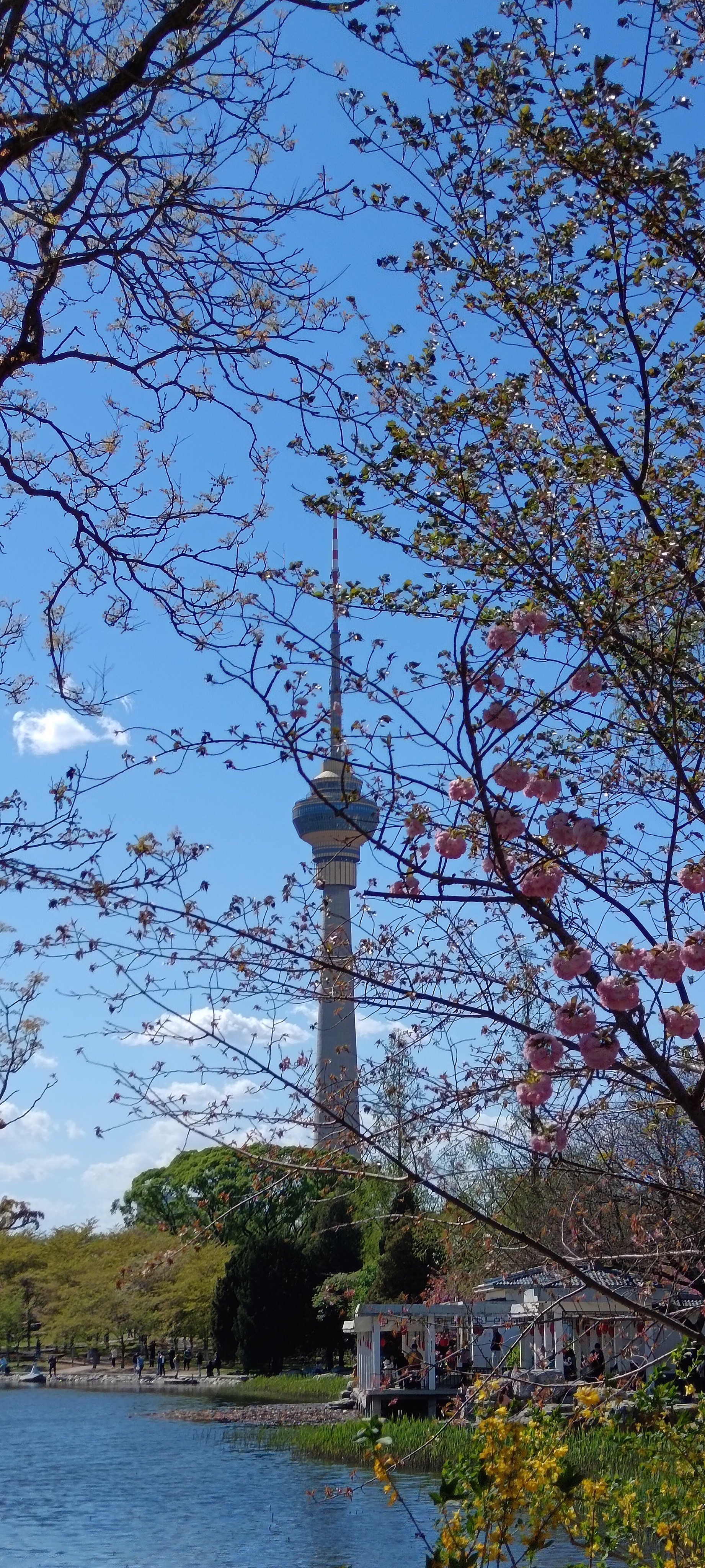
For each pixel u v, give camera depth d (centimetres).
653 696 795
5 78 784
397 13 793
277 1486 3033
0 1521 2730
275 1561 2203
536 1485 728
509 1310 2045
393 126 826
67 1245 9694
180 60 778
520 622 676
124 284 884
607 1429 898
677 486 810
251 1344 6512
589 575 782
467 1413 830
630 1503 849
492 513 802
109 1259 8600
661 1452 893
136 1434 4503
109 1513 2812
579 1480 732
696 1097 634
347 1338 6500
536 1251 864
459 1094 701
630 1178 755
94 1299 8156
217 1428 4466
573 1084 685
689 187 768
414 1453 759
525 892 637
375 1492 2853
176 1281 7525
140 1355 8162
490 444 827
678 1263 788
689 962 604
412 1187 807
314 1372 6469
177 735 665
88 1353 9806
